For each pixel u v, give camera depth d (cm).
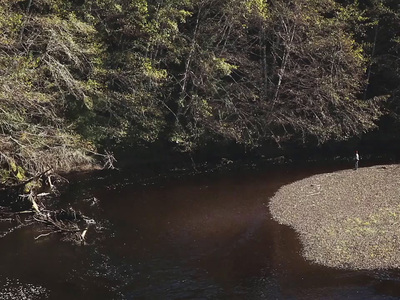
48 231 1948
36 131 2300
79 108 2775
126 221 2133
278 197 2466
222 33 3159
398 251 1619
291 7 3178
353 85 3130
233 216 2194
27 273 1579
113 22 2847
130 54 2795
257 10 2930
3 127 2147
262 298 1415
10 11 2353
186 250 1798
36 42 2427
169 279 1559
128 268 1639
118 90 2967
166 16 2795
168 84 3030
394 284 1447
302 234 1912
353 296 1395
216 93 3116
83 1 2848
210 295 1448
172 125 3114
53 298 1422
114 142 3156
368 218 1955
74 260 1694
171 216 2205
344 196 2323
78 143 2503
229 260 1700
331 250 1709
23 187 2198
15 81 2047
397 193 2248
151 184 2808
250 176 2994
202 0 2930
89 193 2575
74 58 2375
